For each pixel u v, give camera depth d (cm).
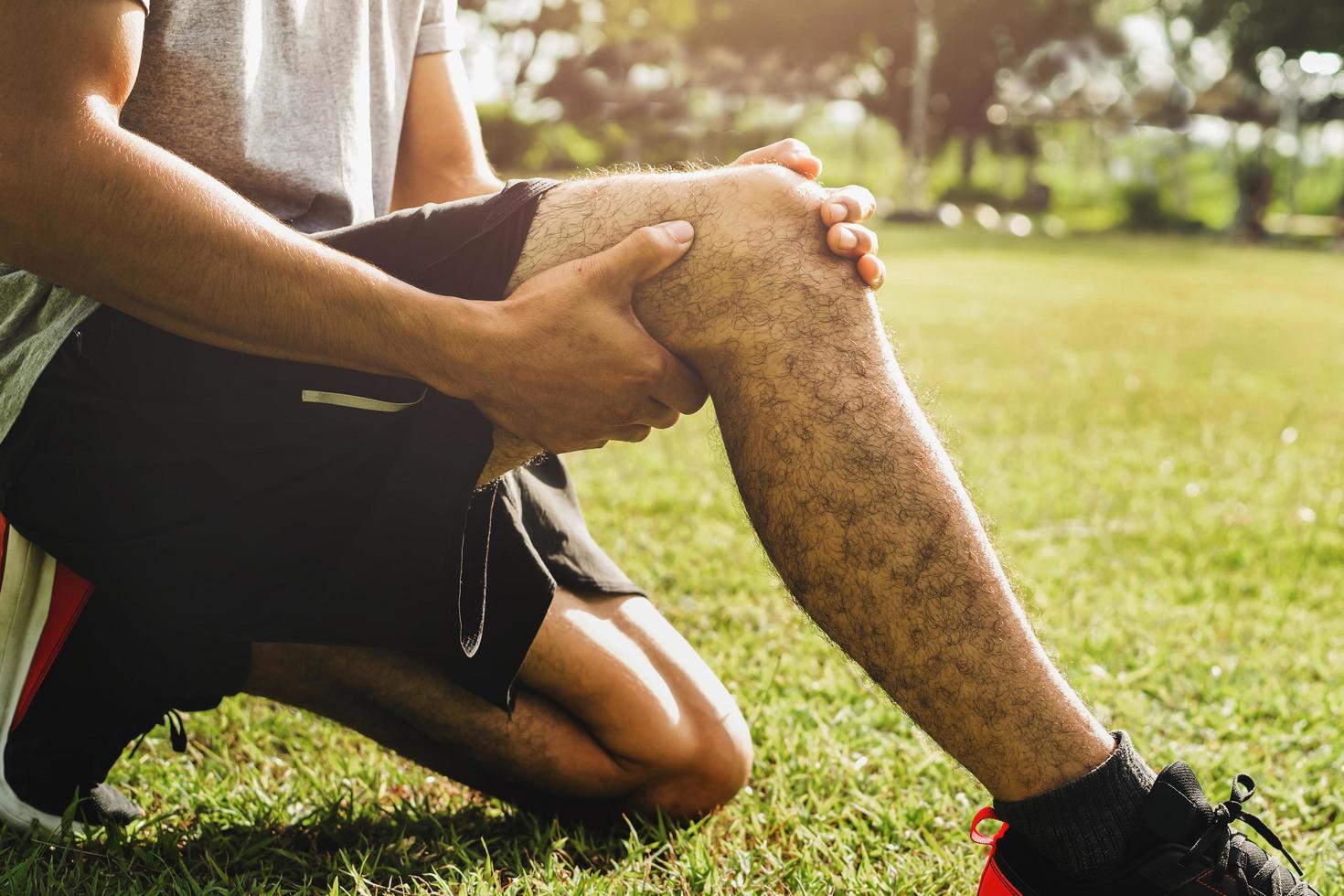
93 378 119
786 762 179
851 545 110
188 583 122
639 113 3089
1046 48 3225
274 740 184
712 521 323
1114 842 111
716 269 114
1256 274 1540
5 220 107
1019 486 375
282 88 134
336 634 124
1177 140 3222
